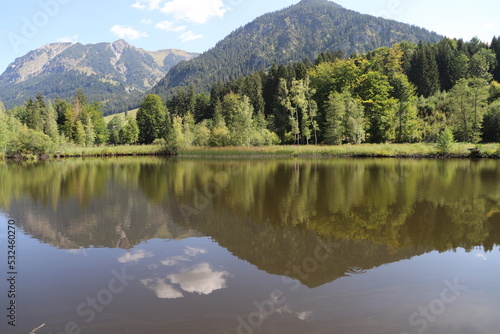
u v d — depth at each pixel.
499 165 30.78
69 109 81.38
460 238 10.57
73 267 8.58
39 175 29.03
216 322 5.97
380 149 42.72
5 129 55.50
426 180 22.25
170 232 11.55
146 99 85.94
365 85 56.41
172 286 7.44
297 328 5.75
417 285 7.38
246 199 17.00
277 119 67.56
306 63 98.69
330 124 52.56
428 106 60.59
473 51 88.38
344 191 18.77
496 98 58.78
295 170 29.89
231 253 9.48
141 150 61.22
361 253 9.39
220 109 79.94
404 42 102.88
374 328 5.74
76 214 14.23
